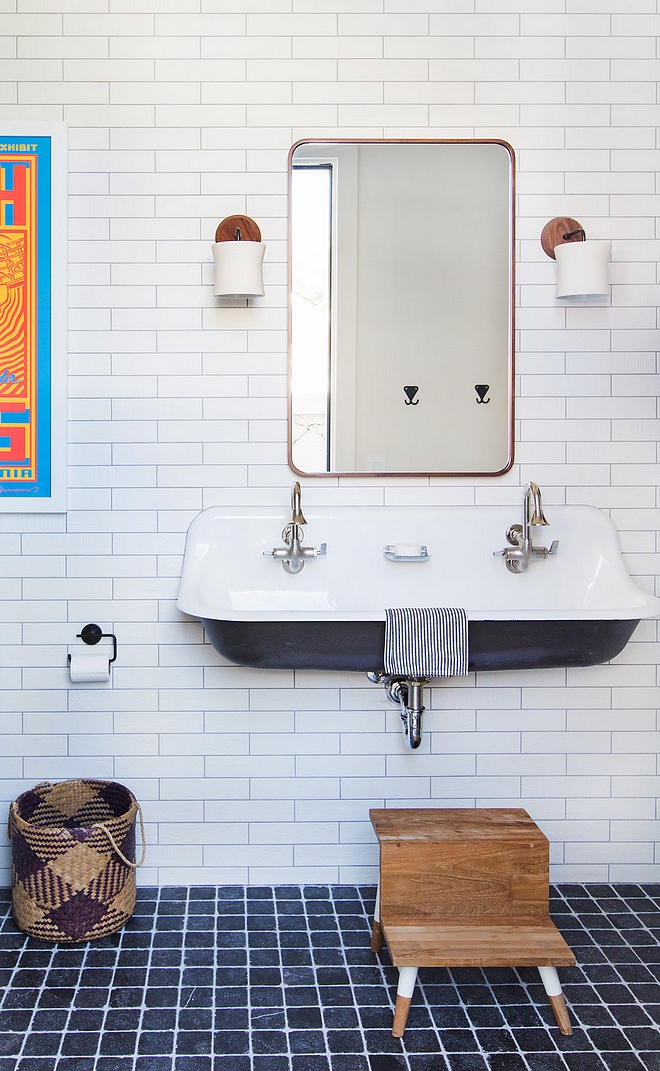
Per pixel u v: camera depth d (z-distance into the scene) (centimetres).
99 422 280
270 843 289
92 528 282
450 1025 222
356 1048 213
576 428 286
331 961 246
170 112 275
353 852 290
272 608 276
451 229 280
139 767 286
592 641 244
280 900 279
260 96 276
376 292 280
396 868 233
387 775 289
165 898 280
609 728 293
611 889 291
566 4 278
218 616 235
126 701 285
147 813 287
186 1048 211
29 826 252
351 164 277
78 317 278
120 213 277
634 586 274
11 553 282
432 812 255
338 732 287
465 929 229
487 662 245
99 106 275
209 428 281
